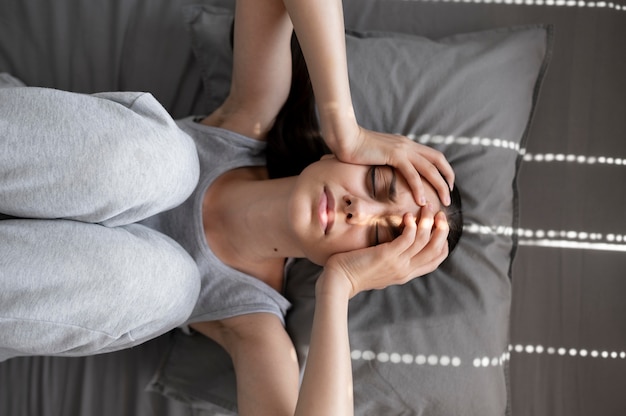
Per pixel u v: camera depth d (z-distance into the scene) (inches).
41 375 51.5
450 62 51.9
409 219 40.9
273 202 44.5
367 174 42.0
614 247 54.8
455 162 51.1
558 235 54.6
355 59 51.9
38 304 35.1
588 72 55.9
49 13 53.9
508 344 51.5
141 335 40.4
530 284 54.4
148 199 38.9
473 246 50.3
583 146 55.5
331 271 41.3
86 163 36.4
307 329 49.0
